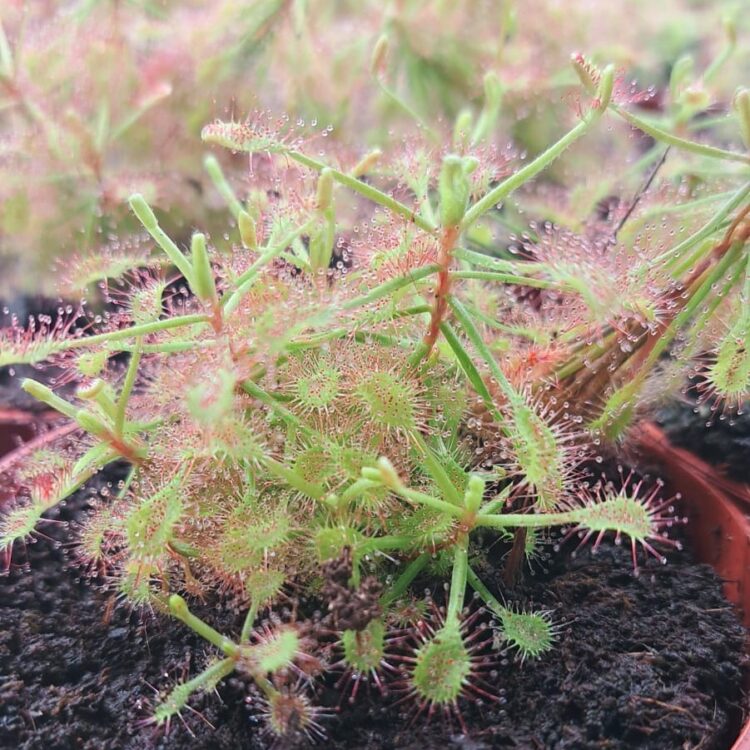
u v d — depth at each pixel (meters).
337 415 0.12
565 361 0.14
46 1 0.21
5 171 0.19
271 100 0.21
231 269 0.12
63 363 0.13
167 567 0.13
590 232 0.17
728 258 0.13
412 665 0.12
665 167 0.16
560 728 0.12
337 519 0.12
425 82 0.21
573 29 0.21
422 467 0.12
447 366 0.13
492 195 0.11
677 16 0.22
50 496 0.12
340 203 0.15
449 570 0.13
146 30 0.20
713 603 0.14
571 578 0.14
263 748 0.12
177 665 0.13
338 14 0.21
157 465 0.12
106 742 0.12
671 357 0.15
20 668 0.13
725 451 0.17
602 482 0.16
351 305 0.11
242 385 0.12
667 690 0.12
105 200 0.19
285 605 0.13
